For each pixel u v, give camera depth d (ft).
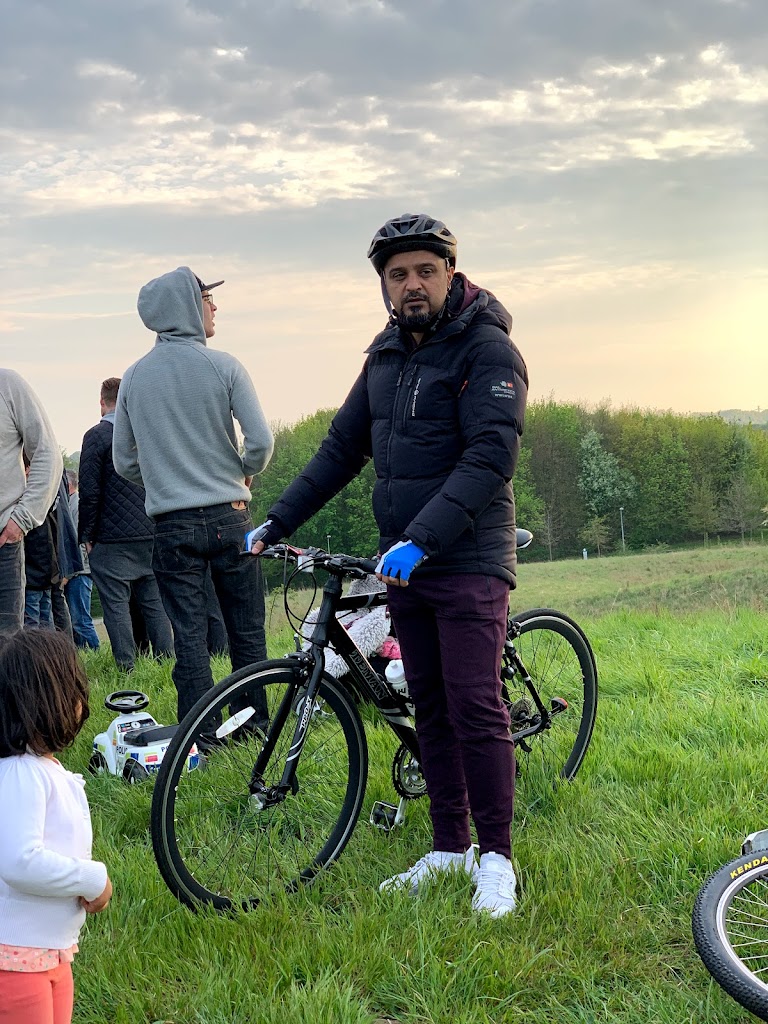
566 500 395.55
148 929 10.00
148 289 16.21
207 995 8.79
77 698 7.09
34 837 6.67
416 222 10.38
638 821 12.12
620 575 199.52
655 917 10.19
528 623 13.70
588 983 9.04
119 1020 8.63
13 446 17.44
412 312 10.48
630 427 414.41
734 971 8.34
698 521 391.45
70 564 27.50
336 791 12.28
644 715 16.35
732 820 11.96
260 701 11.32
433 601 10.89
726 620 25.50
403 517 10.91
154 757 14.89
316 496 11.96
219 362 16.14
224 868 10.95
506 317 10.85
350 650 11.73
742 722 15.60
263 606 16.84
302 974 9.34
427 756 11.55
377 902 10.47
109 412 23.73
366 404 11.90
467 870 11.16
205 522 15.99
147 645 26.78
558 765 13.92
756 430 426.10
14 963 6.68
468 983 9.02
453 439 10.69
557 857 11.32
